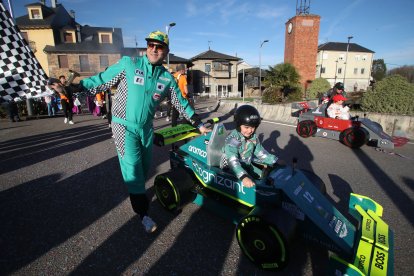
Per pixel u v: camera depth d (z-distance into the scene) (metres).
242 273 2.15
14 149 5.89
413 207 3.22
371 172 4.39
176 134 3.06
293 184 2.33
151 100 2.42
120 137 2.41
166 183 2.96
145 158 2.66
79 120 10.96
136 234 2.67
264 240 2.09
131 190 2.54
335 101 6.64
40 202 3.34
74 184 3.88
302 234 2.21
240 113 2.61
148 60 2.37
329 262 1.85
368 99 8.67
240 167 2.50
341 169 4.54
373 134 5.73
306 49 23.78
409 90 7.89
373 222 2.27
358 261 1.81
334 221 2.20
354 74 43.56
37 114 13.11
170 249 2.44
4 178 4.13
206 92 38.72
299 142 6.46
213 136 2.88
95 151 5.66
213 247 2.47
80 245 2.49
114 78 2.35
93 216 3.00
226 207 2.77
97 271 2.16
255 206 2.36
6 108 11.59
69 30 28.19
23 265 2.22
